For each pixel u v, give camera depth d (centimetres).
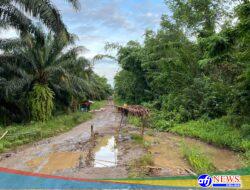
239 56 1140
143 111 1420
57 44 1986
